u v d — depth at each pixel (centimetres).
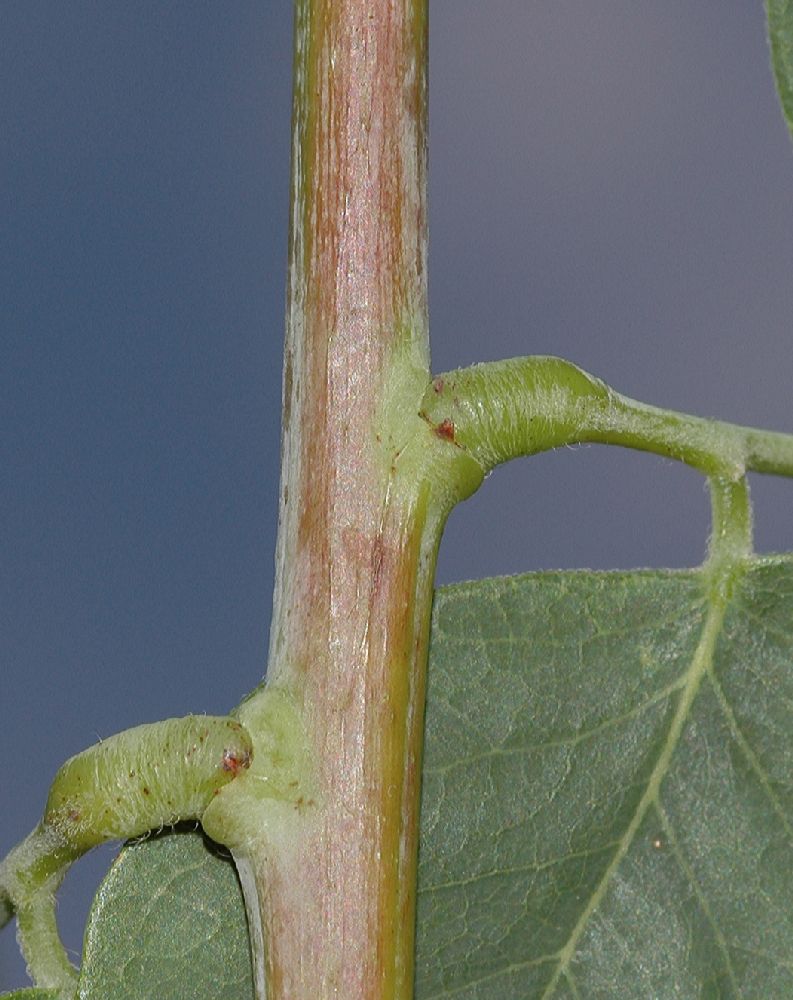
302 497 14
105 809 14
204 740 14
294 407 14
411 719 14
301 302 14
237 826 14
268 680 14
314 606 14
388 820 14
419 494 14
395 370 14
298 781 14
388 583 14
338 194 14
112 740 14
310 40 14
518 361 14
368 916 14
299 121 14
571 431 14
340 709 14
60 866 14
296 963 14
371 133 14
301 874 14
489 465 14
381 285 14
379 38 14
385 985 14
